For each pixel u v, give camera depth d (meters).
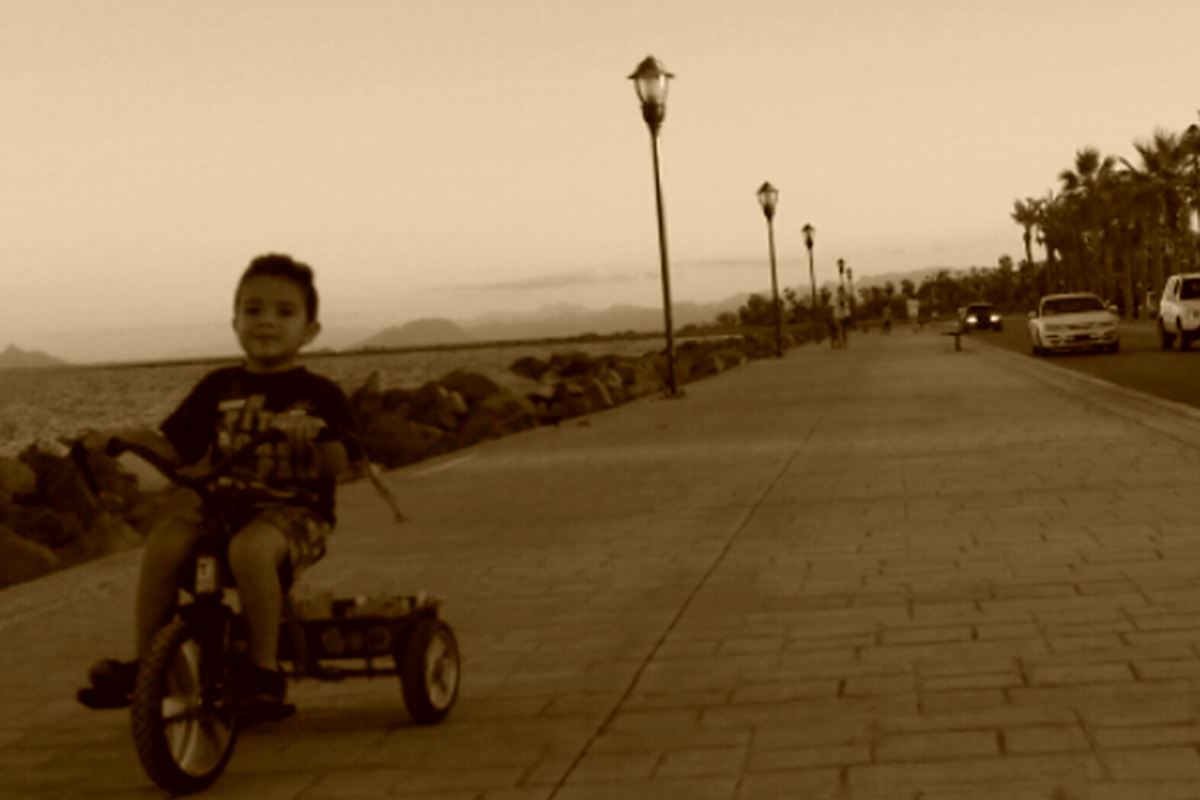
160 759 5.01
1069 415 20.27
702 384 39.16
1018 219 158.88
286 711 5.41
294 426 5.39
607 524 12.10
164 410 88.19
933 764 4.99
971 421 20.25
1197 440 15.60
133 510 21.86
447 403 38.56
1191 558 8.55
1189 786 4.58
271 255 5.51
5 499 21.50
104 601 9.75
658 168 31.44
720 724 5.73
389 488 5.65
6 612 9.45
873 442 17.95
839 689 6.13
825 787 4.84
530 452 20.17
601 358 69.31
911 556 9.37
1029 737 5.21
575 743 5.63
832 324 66.44
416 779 5.31
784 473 15.05
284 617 5.68
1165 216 96.94
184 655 5.14
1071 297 44.41
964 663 6.41
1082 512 10.73
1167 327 42.16
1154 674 5.96
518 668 7.02
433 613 6.14
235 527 5.43
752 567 9.44
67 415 88.25
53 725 6.46
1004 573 8.50
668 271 32.34
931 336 77.19
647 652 7.15
